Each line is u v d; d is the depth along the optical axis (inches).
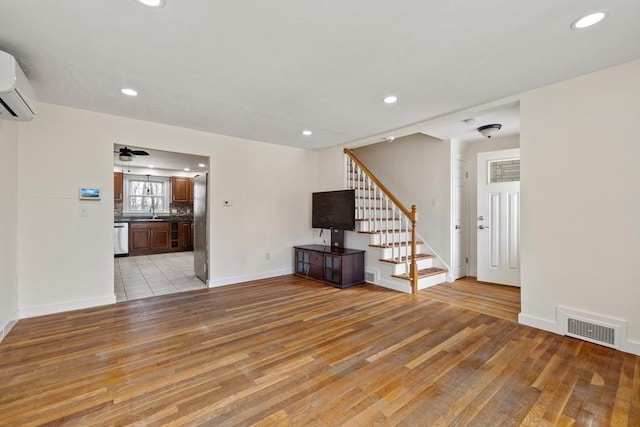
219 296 155.3
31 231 123.3
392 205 196.4
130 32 76.1
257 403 68.5
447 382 76.9
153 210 330.6
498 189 181.6
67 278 131.2
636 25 73.0
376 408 66.8
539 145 110.6
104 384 75.7
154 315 126.4
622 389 73.5
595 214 98.9
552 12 68.2
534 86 109.2
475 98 120.5
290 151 211.6
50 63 91.9
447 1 64.3
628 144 92.6
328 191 199.8
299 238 216.5
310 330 110.8
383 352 93.4
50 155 127.4
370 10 67.4
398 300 148.3
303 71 97.6
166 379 78.1
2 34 76.4
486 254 186.1
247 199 190.2
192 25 73.2
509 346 97.4
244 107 131.0
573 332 103.5
